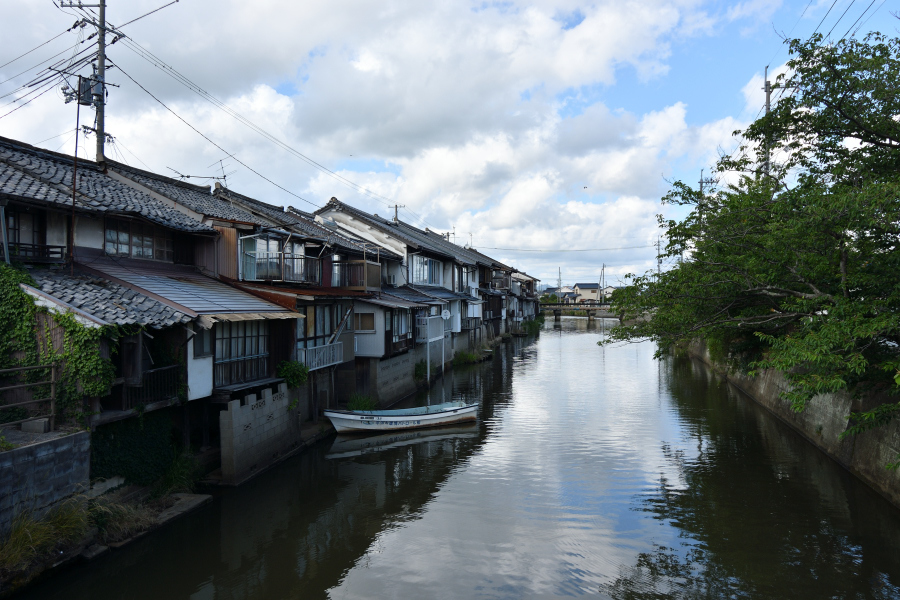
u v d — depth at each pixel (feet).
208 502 41.37
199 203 58.23
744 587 31.14
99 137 54.80
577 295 494.59
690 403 84.58
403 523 40.24
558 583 31.65
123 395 35.88
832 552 35.27
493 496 45.60
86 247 42.24
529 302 288.10
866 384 41.83
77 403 33.12
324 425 63.67
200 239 54.70
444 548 36.17
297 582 31.78
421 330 96.53
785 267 41.73
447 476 50.72
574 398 88.79
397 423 65.16
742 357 86.22
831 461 54.03
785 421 69.72
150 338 39.78
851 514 41.27
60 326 33.17
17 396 33.53
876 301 32.09
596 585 31.42
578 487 47.62
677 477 50.14
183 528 37.55
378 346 75.72
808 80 37.24
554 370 121.29
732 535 37.96
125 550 33.60
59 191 40.55
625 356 150.41
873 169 38.65
